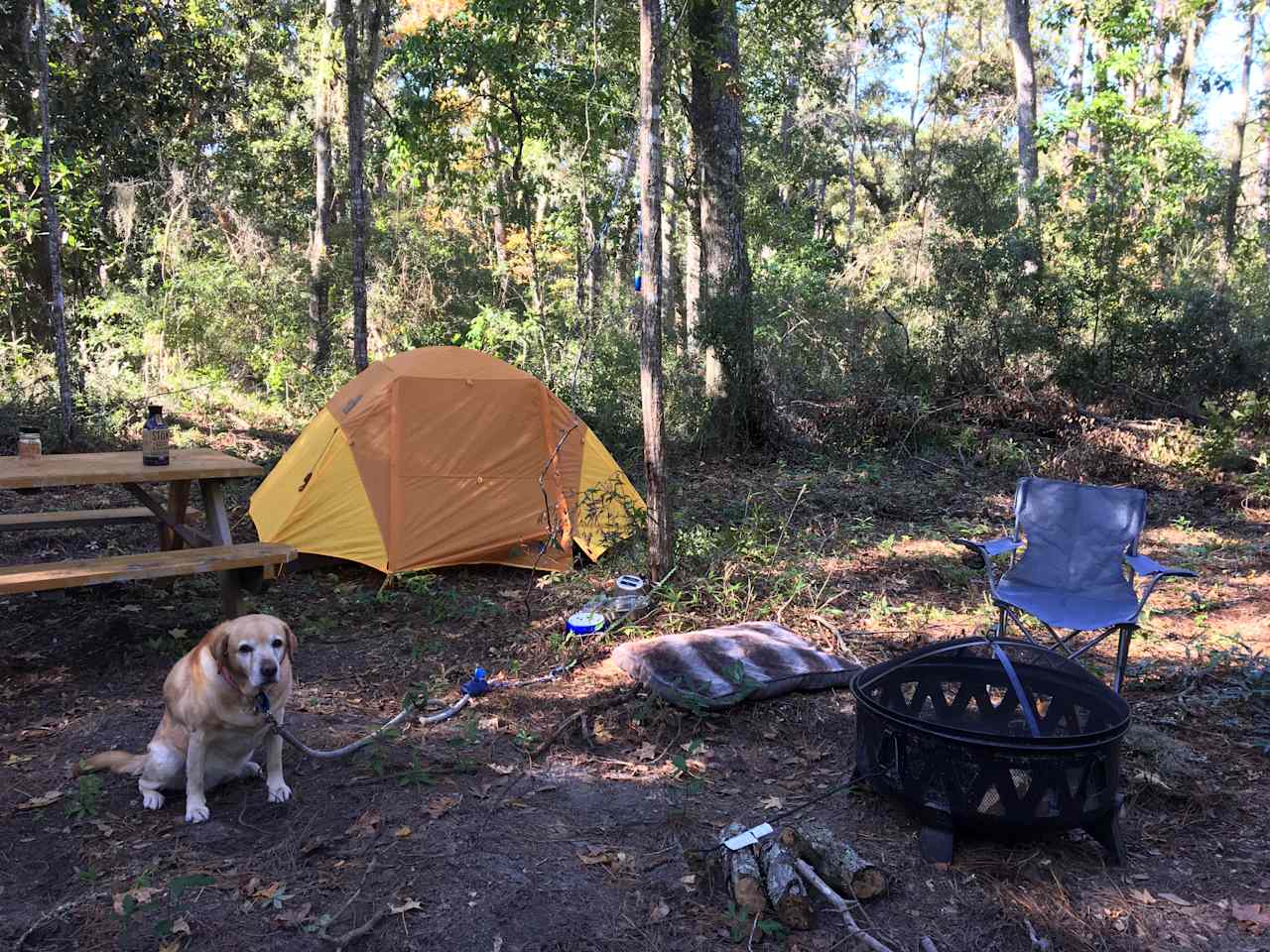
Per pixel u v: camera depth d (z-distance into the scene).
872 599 6.09
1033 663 3.70
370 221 19.14
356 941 2.71
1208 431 10.35
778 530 7.87
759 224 18.80
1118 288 12.73
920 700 3.72
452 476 6.65
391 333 17.14
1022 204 15.62
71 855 3.15
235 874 3.04
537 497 6.86
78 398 11.30
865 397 11.46
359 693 4.66
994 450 10.89
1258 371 12.19
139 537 7.21
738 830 3.12
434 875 3.04
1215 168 13.88
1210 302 12.48
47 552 6.80
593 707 4.34
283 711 3.52
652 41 5.29
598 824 3.39
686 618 5.40
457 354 7.05
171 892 2.74
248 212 20.19
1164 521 8.54
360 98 11.91
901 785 3.21
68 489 8.77
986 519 8.59
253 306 16.56
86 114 12.55
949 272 13.03
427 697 4.43
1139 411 12.36
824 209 32.38
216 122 18.30
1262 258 16.27
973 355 12.54
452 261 19.30
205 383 14.18
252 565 5.04
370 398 6.69
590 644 5.20
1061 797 2.99
